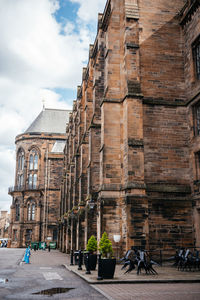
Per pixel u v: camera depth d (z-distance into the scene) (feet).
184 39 82.23
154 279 44.78
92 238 61.62
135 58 77.77
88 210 93.56
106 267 45.88
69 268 63.41
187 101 78.33
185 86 80.48
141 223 67.36
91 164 97.55
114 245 72.23
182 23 82.64
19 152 242.58
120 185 76.59
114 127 79.25
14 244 219.82
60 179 228.22
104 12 92.48
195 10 76.54
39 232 216.13
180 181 75.00
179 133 77.56
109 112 79.71
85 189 111.34
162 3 84.23
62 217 177.68
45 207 220.23
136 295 34.30
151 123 76.84
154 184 73.77
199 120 74.95
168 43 82.23
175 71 81.00
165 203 72.69
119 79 82.17
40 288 39.88
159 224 71.31
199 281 44.50
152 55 80.69
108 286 40.98
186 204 73.46
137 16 80.48
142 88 78.48
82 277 48.70
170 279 44.62
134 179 70.28
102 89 102.27
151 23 82.48
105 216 74.18
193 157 74.38
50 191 224.12
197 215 71.26
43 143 237.66
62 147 237.04
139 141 72.49
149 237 70.18
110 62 82.58
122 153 77.51
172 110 78.54
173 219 72.08
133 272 54.34
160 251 65.16
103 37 102.89
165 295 34.22
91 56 120.37
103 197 75.10
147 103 77.51
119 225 74.02
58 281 46.24
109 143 78.43
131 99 74.69
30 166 234.79
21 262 83.51
